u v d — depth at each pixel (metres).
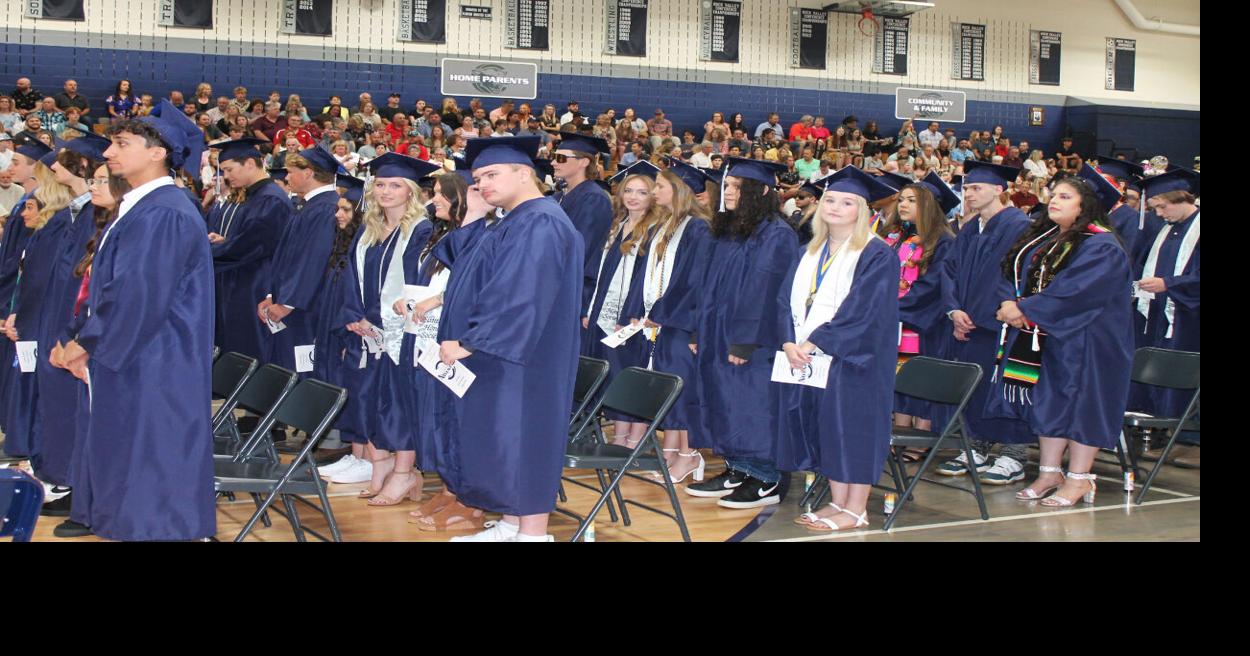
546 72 16.50
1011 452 5.97
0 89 13.83
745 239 5.23
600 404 4.75
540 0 16.36
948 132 18.00
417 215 4.95
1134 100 19.88
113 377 3.58
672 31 17.23
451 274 3.95
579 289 3.82
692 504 5.22
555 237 3.68
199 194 8.12
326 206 5.75
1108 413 5.18
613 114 15.96
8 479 2.19
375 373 5.13
